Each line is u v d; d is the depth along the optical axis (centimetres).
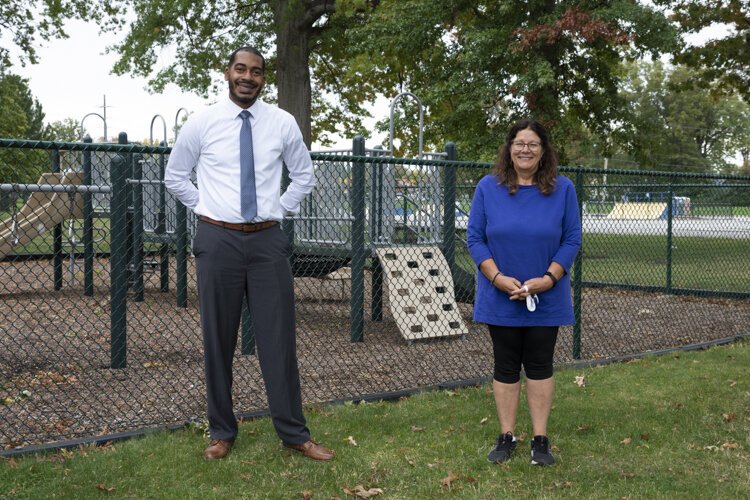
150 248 1080
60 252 1027
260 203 373
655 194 1153
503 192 391
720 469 380
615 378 568
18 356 619
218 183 372
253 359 630
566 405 493
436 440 422
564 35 1559
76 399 495
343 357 654
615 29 1459
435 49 1788
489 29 1628
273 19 2172
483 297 394
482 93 1616
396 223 834
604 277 1236
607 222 1119
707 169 6994
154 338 712
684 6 1741
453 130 1828
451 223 774
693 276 1238
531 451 395
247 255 377
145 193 1011
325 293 1046
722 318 889
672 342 742
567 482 362
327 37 1998
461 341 753
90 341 689
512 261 383
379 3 1906
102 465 369
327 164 804
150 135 1116
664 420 461
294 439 392
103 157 880
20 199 778
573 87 1788
